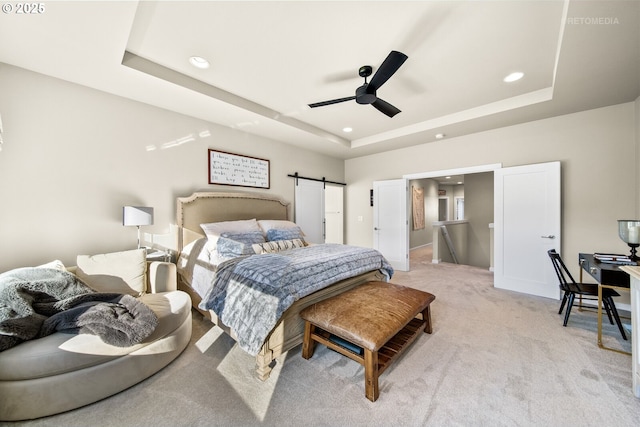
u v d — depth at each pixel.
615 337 2.26
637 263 2.27
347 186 5.85
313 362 1.97
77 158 2.45
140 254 2.39
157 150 2.99
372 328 1.65
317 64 2.33
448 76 2.55
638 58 2.03
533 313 2.82
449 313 2.84
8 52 1.94
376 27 1.86
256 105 3.19
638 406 1.47
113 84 2.45
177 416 1.44
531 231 3.45
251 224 3.48
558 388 1.62
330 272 2.28
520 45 2.06
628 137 2.89
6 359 1.37
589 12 1.55
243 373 1.82
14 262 2.14
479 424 1.37
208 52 2.15
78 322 1.56
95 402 1.53
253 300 1.90
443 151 4.37
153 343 1.79
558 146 3.31
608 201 3.01
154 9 1.66
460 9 1.69
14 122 2.13
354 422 1.39
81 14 1.56
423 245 8.26
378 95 2.97
